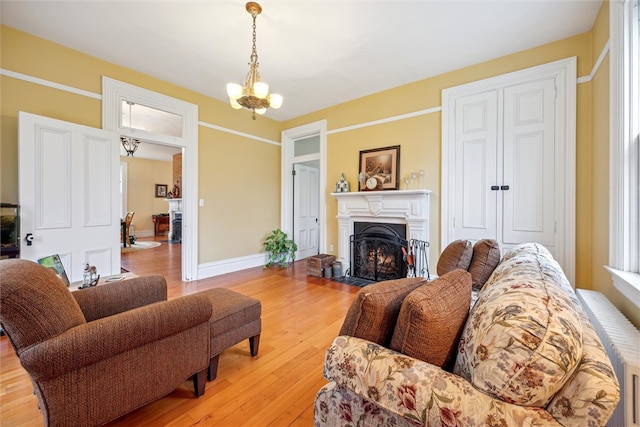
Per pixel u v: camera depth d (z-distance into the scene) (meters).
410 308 0.88
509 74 3.00
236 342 1.82
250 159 4.78
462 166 3.29
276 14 2.39
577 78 2.67
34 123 2.54
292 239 5.34
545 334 0.66
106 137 3.06
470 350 0.78
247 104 2.53
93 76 3.06
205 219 4.14
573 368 0.64
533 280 0.97
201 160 4.08
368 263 4.07
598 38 2.38
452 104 3.36
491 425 0.64
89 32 2.65
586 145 2.63
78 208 2.83
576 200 2.68
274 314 2.79
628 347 1.29
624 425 1.19
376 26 2.55
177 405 1.52
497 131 3.08
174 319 1.35
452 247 2.25
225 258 4.41
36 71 2.71
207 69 3.35
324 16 2.42
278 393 1.63
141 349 1.28
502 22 2.49
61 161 2.72
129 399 1.25
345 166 4.37
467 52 2.97
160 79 3.60
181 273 4.36
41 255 2.57
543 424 0.61
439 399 0.72
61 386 1.07
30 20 2.47
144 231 9.27
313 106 4.55
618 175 1.89
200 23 2.51
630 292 1.59
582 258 2.65
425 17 2.43
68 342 1.05
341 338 1.00
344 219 4.23
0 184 2.52
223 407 1.51
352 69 3.34
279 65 3.24
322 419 1.08
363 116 4.16
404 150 3.75
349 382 0.90
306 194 5.68
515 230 2.98
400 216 3.67
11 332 1.00
